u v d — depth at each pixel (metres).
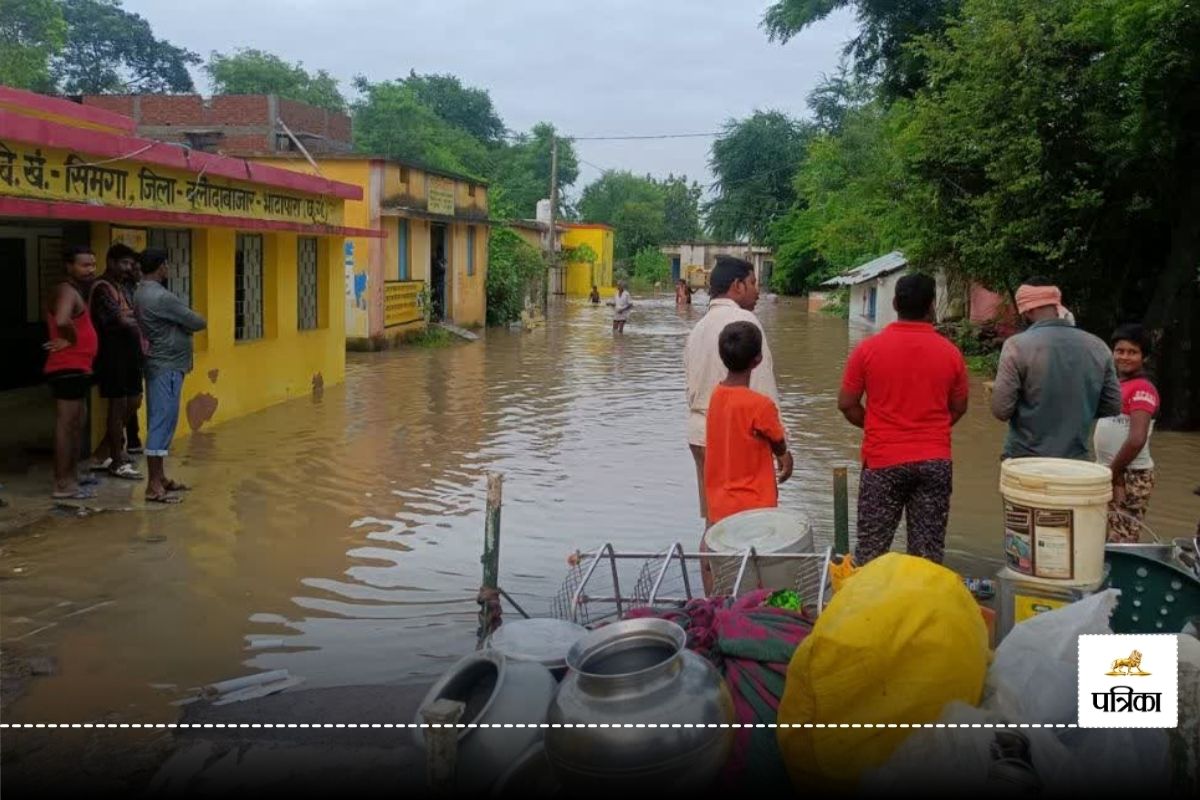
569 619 5.30
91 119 10.05
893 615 3.29
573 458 10.88
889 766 3.22
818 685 3.29
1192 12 12.00
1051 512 4.39
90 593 6.43
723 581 4.84
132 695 5.02
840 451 11.38
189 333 8.66
